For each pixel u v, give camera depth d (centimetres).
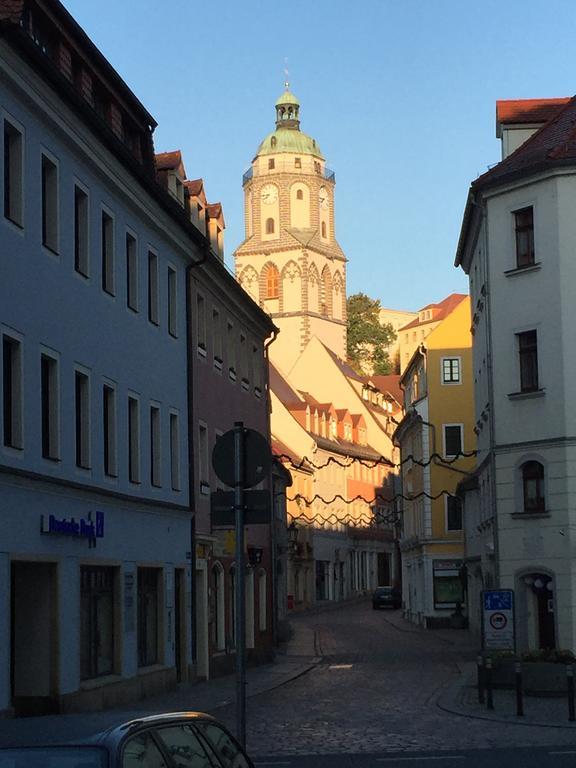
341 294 14162
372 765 1722
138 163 2875
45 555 2328
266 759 1817
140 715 786
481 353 4434
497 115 4372
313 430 10312
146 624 3075
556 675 2753
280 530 6412
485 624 2906
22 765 691
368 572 11756
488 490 4338
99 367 2725
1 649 2120
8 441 2212
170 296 3438
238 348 4306
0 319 2159
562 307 3759
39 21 2525
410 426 7869
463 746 1933
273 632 4644
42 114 2355
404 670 3912
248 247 13762
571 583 3697
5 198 2214
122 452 2880
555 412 3756
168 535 3256
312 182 13875
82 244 2658
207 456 3750
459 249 4809
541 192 3825
